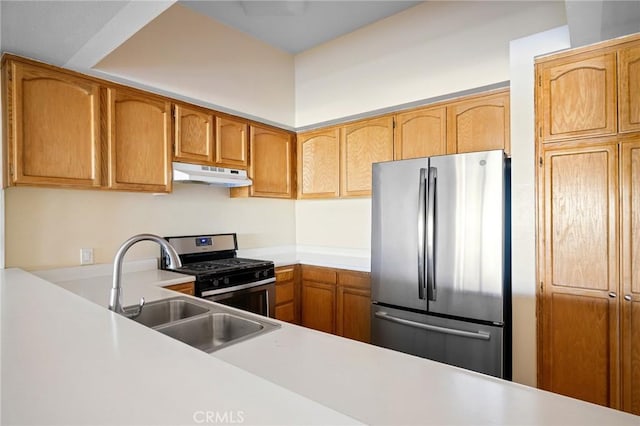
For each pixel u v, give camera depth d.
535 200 1.98
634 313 1.70
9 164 1.83
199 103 2.71
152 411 0.48
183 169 2.54
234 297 2.61
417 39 2.91
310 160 3.52
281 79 3.62
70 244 2.28
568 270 1.87
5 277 1.68
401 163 2.45
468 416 0.68
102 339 0.79
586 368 1.82
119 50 2.36
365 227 3.43
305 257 3.49
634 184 1.71
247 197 3.22
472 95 2.58
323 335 1.17
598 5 1.54
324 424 0.45
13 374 0.60
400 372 0.88
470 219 2.15
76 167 2.05
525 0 2.42
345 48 3.36
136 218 2.61
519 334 2.02
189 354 0.70
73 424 0.44
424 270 2.31
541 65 1.97
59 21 1.57
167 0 1.44
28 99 1.89
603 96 1.79
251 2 2.74
